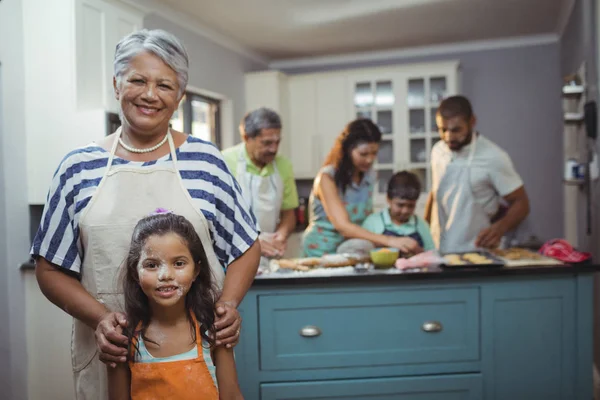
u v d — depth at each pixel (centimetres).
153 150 120
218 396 112
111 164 118
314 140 482
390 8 370
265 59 509
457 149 244
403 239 219
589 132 279
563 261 199
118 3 261
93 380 123
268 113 237
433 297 194
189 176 120
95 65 246
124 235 116
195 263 110
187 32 382
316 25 405
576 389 194
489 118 477
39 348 235
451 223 247
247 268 126
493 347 194
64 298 114
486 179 242
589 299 194
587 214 313
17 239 233
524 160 471
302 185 512
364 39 451
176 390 108
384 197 458
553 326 195
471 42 473
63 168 118
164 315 110
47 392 235
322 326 193
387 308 193
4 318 230
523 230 472
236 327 114
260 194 248
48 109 237
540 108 466
